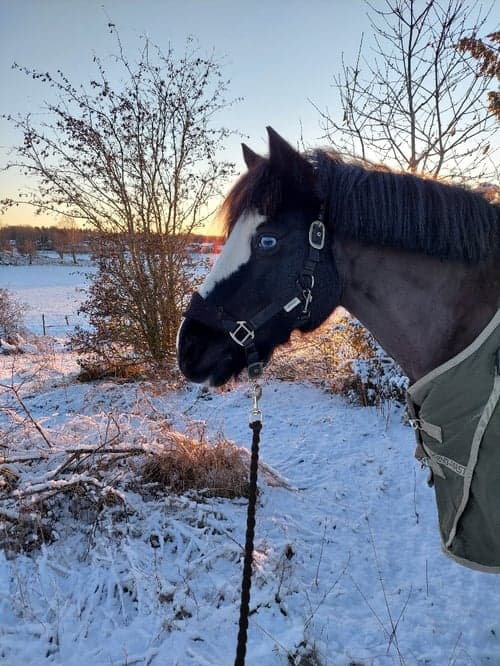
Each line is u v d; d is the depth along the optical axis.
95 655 2.02
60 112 6.21
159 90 6.40
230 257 1.51
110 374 6.75
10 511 2.73
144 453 3.33
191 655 2.01
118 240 6.61
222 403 5.53
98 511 2.88
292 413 5.11
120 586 2.34
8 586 2.36
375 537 2.89
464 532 1.43
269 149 1.45
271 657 2.00
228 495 3.20
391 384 4.89
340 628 2.19
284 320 1.50
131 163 6.52
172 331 6.79
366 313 1.57
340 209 1.46
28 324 15.55
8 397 5.84
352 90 5.80
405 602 2.34
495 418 1.28
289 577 2.48
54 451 3.15
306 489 3.47
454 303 1.46
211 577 2.47
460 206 1.43
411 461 3.79
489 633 2.14
